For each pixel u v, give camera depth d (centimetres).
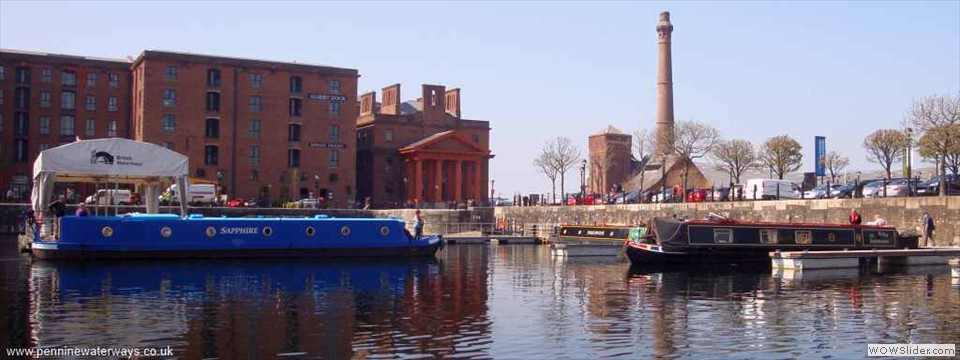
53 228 4481
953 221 4603
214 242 4375
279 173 10412
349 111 10850
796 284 3209
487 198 12044
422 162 11469
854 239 4528
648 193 8219
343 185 10769
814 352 1836
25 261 4038
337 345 1867
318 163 10644
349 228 4688
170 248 4266
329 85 10750
